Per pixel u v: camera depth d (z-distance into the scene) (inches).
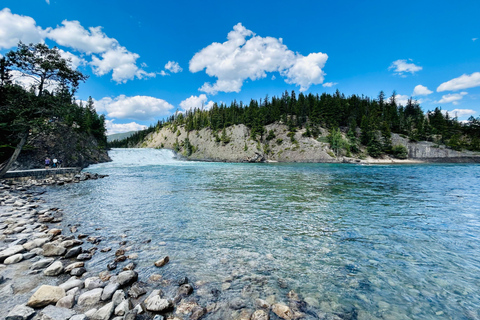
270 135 4372.5
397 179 967.0
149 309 142.6
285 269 209.9
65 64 804.0
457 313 150.6
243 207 465.7
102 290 159.2
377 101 4970.5
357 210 440.5
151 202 511.5
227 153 4023.1
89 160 1852.9
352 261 227.9
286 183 847.1
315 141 3814.0
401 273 204.5
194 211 432.5
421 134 4106.8
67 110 808.3
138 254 237.0
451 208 454.3
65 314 133.1
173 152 3678.6
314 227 338.0
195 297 160.7
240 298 161.3
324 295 168.9
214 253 244.2
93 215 397.1
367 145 3710.6
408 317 145.8
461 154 3518.7
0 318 128.4
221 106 5974.4
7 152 1042.7
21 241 253.3
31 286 167.3
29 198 531.8
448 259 232.7
